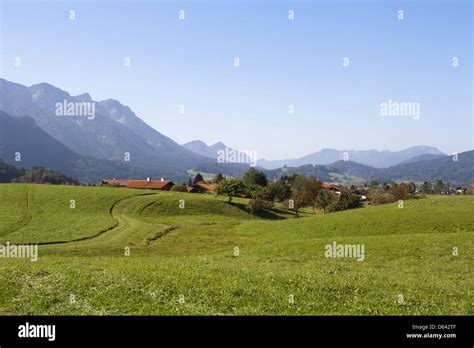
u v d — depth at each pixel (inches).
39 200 4261.8
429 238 1893.5
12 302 878.4
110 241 2805.1
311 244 1957.4
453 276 1243.2
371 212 3137.3
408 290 972.6
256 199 5255.9
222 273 1115.3
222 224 3924.7
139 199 4847.4
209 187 7721.5
